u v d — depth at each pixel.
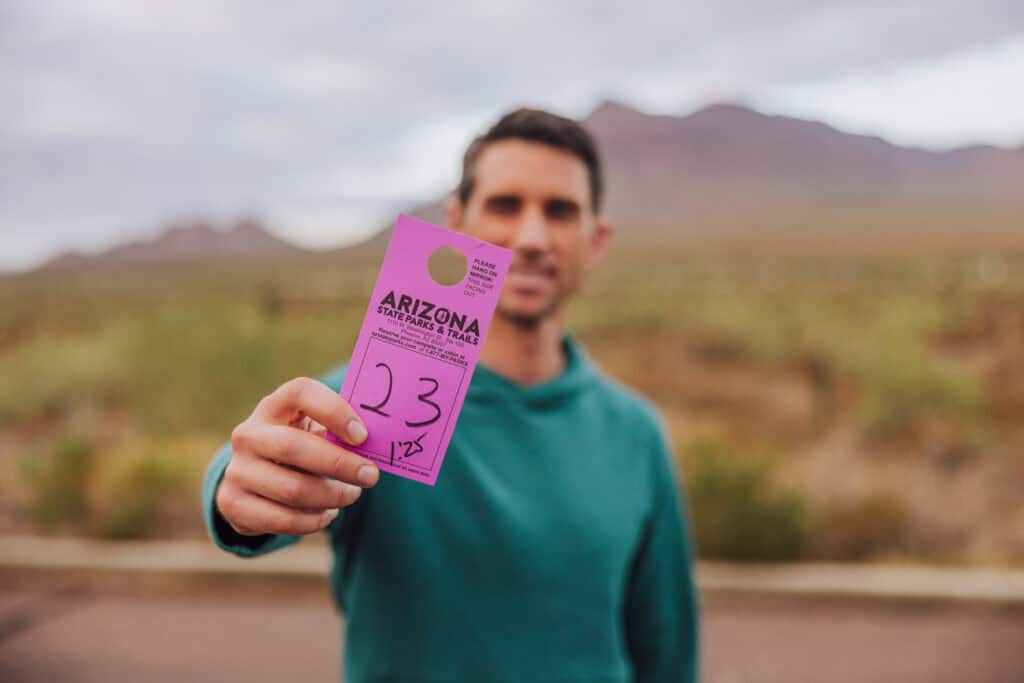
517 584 1.50
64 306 41.72
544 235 1.57
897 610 4.83
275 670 4.21
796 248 178.38
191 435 9.62
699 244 189.38
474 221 1.66
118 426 10.00
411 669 1.46
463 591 1.48
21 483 6.82
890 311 21.38
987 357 15.22
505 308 1.63
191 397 10.48
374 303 1.19
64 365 11.73
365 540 1.49
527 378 1.71
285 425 1.10
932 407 8.81
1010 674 4.06
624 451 1.75
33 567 5.43
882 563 5.34
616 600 1.63
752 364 13.44
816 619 4.74
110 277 161.00
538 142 1.61
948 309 22.48
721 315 15.76
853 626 4.64
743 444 8.54
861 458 7.60
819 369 12.30
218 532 1.20
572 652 1.53
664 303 21.11
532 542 1.53
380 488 1.49
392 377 1.18
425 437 1.18
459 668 1.46
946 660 4.21
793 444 8.82
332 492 1.05
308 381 1.08
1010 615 4.73
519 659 1.48
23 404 10.64
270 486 1.03
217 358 11.42
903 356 10.73
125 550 5.57
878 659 4.24
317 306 22.30
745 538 5.26
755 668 4.17
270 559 5.35
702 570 5.19
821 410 10.05
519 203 1.61
